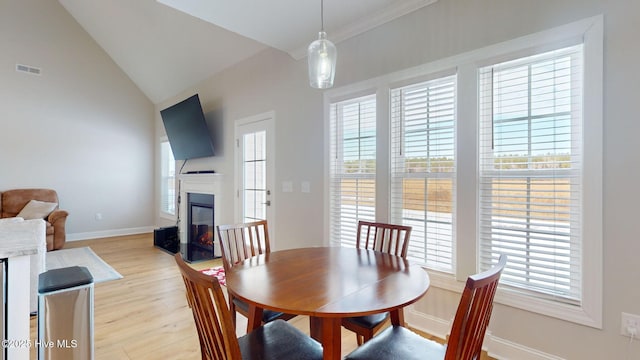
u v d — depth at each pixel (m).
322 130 3.23
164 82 5.86
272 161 3.86
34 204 4.99
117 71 6.33
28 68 5.41
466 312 1.04
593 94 1.75
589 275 1.76
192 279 1.08
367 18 2.69
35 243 1.41
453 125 2.33
